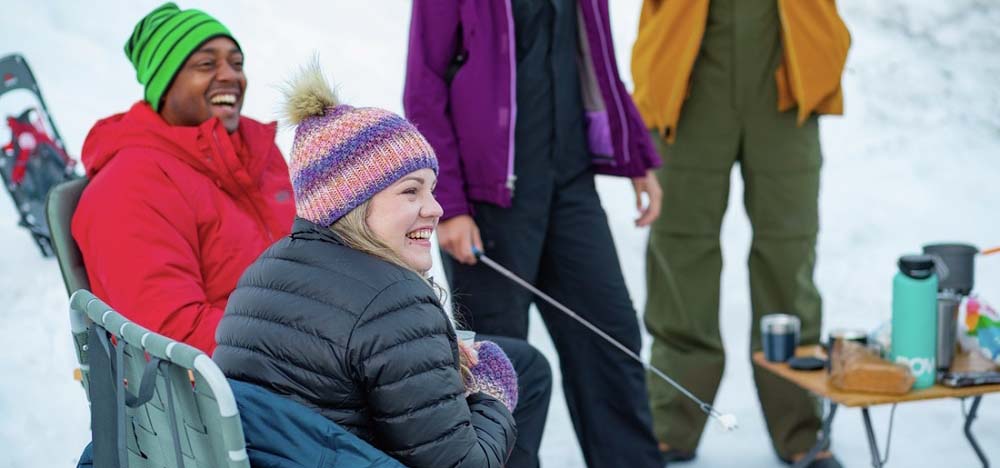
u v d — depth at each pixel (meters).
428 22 2.94
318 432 1.70
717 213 3.58
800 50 3.39
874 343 3.04
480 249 3.00
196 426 1.66
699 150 3.54
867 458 3.57
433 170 1.93
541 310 3.28
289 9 6.38
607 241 3.20
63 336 4.00
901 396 2.76
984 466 3.00
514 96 2.98
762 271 3.60
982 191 5.66
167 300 2.31
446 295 2.03
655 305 3.68
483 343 2.22
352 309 1.77
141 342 1.68
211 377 1.55
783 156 3.52
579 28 3.12
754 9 3.43
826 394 2.79
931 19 6.77
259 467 1.69
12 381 3.73
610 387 3.21
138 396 1.66
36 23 5.79
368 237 1.87
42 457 3.35
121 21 5.96
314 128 1.88
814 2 3.37
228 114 2.59
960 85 6.38
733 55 3.46
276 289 1.83
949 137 6.06
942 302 2.85
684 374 3.60
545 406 2.68
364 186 1.85
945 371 2.87
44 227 4.39
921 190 5.68
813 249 3.62
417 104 2.96
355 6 6.55
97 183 2.41
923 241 5.28
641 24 3.60
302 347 1.77
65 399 3.66
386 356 1.75
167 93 2.55
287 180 2.74
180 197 2.43
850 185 5.71
